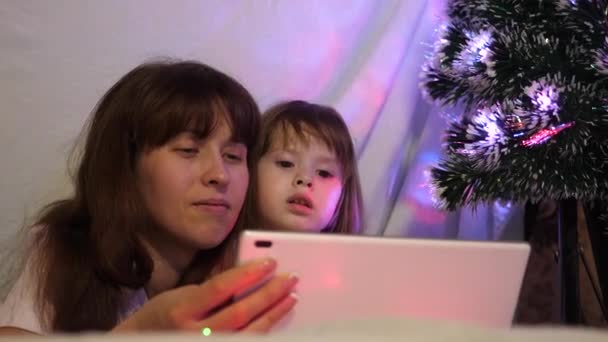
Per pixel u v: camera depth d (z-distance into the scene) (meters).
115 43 1.11
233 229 0.94
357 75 1.21
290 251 0.59
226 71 1.17
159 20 1.14
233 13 1.18
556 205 1.05
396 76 1.22
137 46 1.12
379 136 1.19
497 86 0.91
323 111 1.07
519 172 0.87
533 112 0.85
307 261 0.59
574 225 0.97
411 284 0.61
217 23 1.17
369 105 1.20
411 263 0.61
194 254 0.91
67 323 0.80
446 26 1.02
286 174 1.00
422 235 1.18
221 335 0.35
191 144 0.82
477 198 0.92
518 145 0.87
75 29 1.09
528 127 0.86
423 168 1.18
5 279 1.05
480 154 0.89
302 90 1.21
